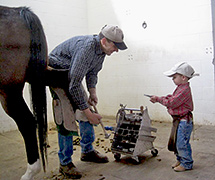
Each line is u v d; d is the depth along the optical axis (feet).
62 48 7.09
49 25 15.92
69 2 16.90
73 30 17.26
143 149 8.28
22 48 5.78
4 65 5.68
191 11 12.91
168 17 13.74
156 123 14.07
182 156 7.43
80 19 17.66
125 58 15.90
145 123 8.30
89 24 18.03
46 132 6.32
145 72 15.06
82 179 7.17
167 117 14.39
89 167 8.07
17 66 5.81
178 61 13.66
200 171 7.39
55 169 8.06
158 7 14.06
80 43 6.65
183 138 7.32
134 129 8.43
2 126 13.76
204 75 12.84
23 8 6.10
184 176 7.11
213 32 12.17
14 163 8.80
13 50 5.69
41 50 6.02
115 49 6.98
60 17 16.48
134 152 7.91
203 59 12.78
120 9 15.87
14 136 12.78
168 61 14.03
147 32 14.67
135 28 15.21
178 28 13.44
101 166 8.13
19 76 5.92
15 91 6.03
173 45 13.74
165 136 11.29
